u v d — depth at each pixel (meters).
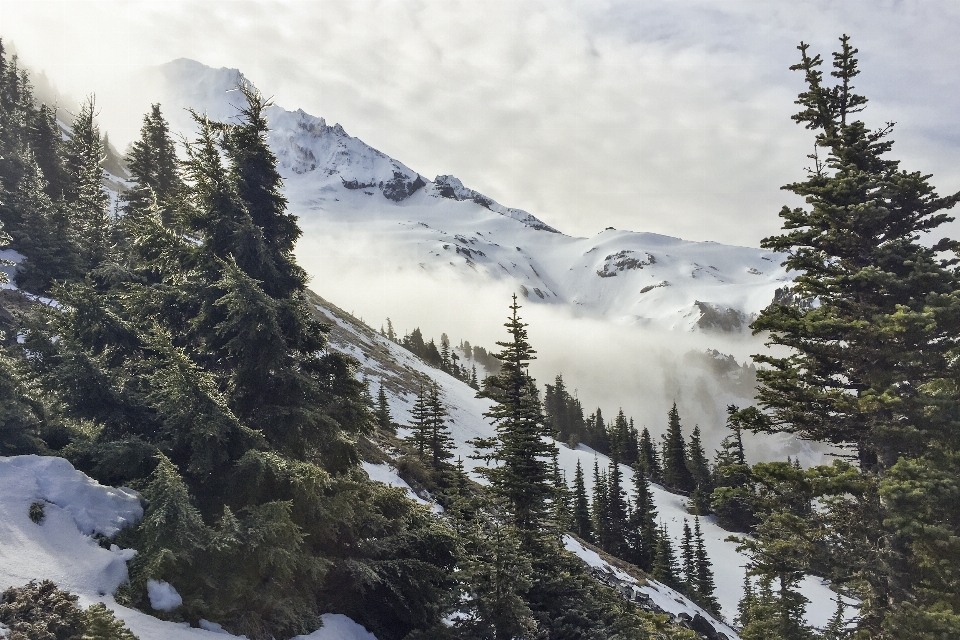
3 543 7.37
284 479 10.37
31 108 50.81
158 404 10.41
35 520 8.03
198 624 8.25
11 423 9.98
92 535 8.39
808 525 13.71
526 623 12.30
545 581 14.41
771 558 14.09
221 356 12.49
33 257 26.03
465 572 11.96
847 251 14.80
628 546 64.62
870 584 12.48
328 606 11.15
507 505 16.33
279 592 9.44
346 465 12.68
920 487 10.67
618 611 13.73
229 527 8.82
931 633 10.45
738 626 53.25
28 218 27.05
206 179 12.49
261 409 11.88
